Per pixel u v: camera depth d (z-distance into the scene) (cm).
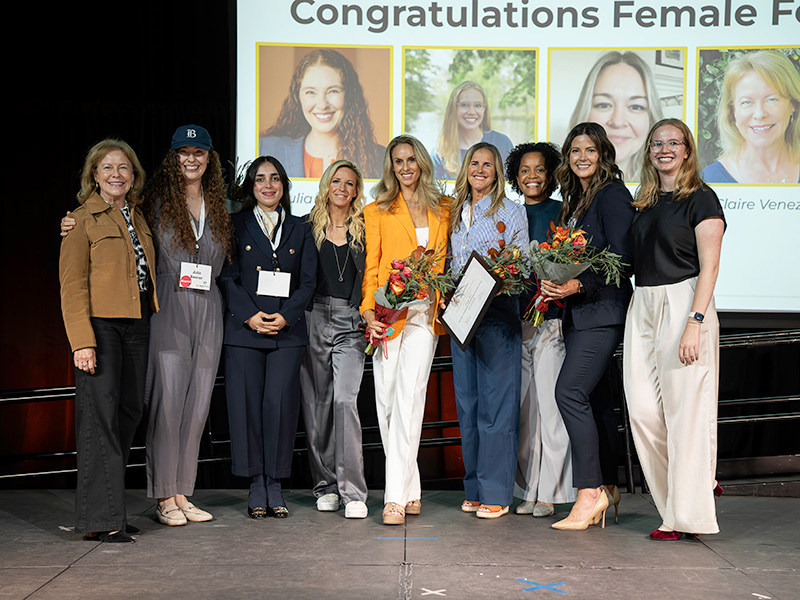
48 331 491
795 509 411
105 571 287
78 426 330
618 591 264
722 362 489
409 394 368
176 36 490
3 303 490
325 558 304
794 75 461
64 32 489
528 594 260
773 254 462
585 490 353
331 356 388
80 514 329
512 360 373
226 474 495
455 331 359
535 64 473
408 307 368
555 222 381
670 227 329
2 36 487
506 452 374
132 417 344
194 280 358
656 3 467
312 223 387
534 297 365
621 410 469
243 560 301
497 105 474
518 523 365
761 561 302
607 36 470
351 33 475
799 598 257
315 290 387
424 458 507
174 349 358
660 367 332
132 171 345
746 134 464
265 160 380
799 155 460
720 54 465
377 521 369
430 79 475
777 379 485
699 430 324
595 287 344
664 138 328
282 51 475
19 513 390
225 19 490
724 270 465
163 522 363
